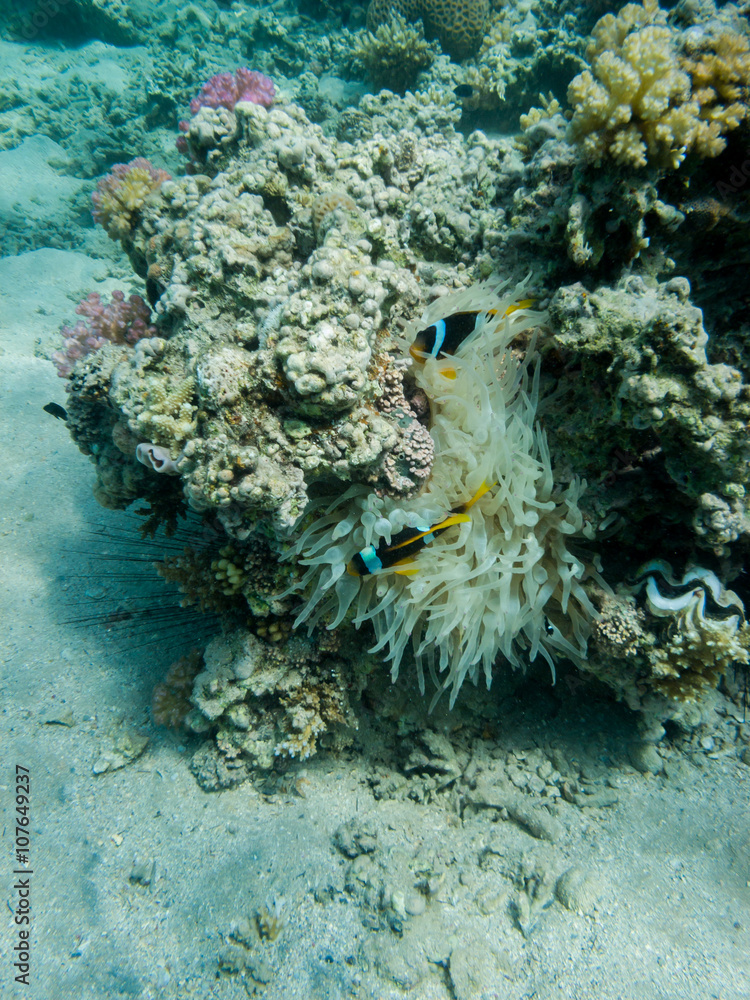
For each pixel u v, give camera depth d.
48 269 1.07
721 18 0.39
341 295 0.37
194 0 1.47
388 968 0.41
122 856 0.45
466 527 0.41
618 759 0.49
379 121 0.76
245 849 0.46
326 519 0.42
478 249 0.48
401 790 0.50
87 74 1.48
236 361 0.37
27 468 0.68
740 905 0.42
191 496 0.38
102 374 0.44
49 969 0.41
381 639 0.44
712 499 0.37
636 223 0.37
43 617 0.57
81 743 0.50
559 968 0.40
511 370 0.42
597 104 0.36
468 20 0.94
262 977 0.41
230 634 0.49
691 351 0.34
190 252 0.42
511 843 0.47
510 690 0.52
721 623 0.40
